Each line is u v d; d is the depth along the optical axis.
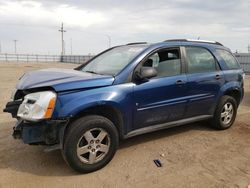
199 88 5.27
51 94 3.74
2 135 5.45
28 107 3.76
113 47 5.75
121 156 4.54
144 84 4.49
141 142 5.14
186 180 3.81
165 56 4.93
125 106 4.26
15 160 4.36
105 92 4.08
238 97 6.25
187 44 5.34
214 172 4.05
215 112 5.76
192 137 5.46
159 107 4.70
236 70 6.12
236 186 3.67
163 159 4.46
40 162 4.30
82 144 3.91
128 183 3.72
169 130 5.85
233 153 4.74
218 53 5.87
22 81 4.38
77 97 3.86
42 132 3.78
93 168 3.98
